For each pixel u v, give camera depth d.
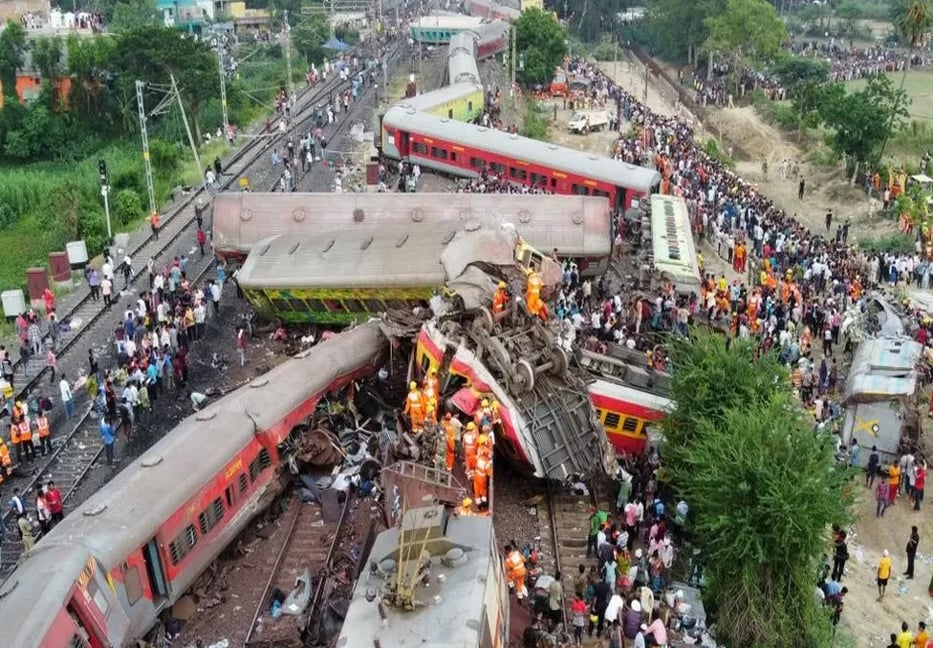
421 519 19.84
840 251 51.38
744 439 25.47
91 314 42.66
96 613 20.62
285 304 40.25
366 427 32.84
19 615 18.80
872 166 73.50
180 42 81.94
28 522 26.94
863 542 30.77
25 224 65.75
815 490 24.20
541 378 29.77
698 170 64.00
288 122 78.50
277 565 26.61
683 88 116.25
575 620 24.14
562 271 40.94
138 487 23.66
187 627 24.33
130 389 32.66
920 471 32.03
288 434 29.33
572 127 84.31
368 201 45.06
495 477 31.52
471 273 32.09
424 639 17.56
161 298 39.97
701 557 26.47
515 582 24.28
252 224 44.72
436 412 29.25
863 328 41.22
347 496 29.33
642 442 31.86
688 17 123.94
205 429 26.86
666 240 46.94
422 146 61.81
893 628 27.05
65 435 33.06
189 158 74.12
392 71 105.31
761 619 24.27
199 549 25.02
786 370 30.75
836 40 153.25
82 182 68.50
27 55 89.06
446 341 29.88
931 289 50.41
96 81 85.94
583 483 30.86
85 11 126.50
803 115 89.62
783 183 78.06
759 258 51.34
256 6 150.12
